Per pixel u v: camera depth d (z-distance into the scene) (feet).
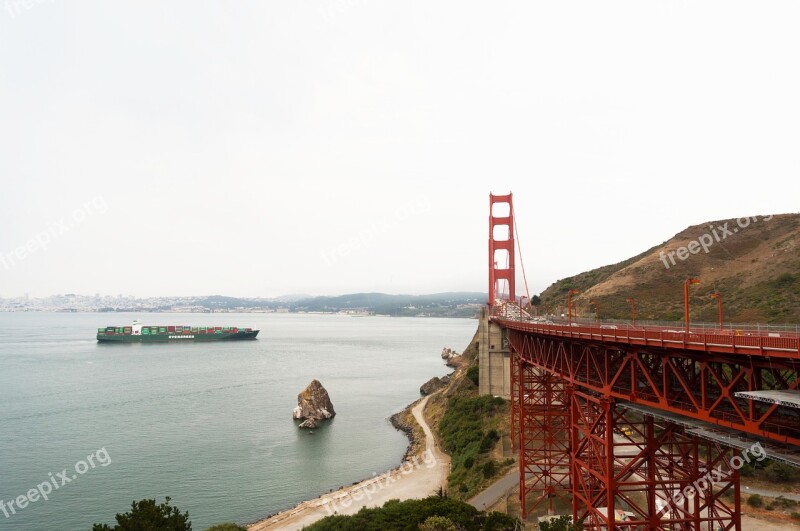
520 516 161.48
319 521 170.30
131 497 217.56
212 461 263.90
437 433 299.79
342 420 350.84
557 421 214.28
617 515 143.23
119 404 388.78
